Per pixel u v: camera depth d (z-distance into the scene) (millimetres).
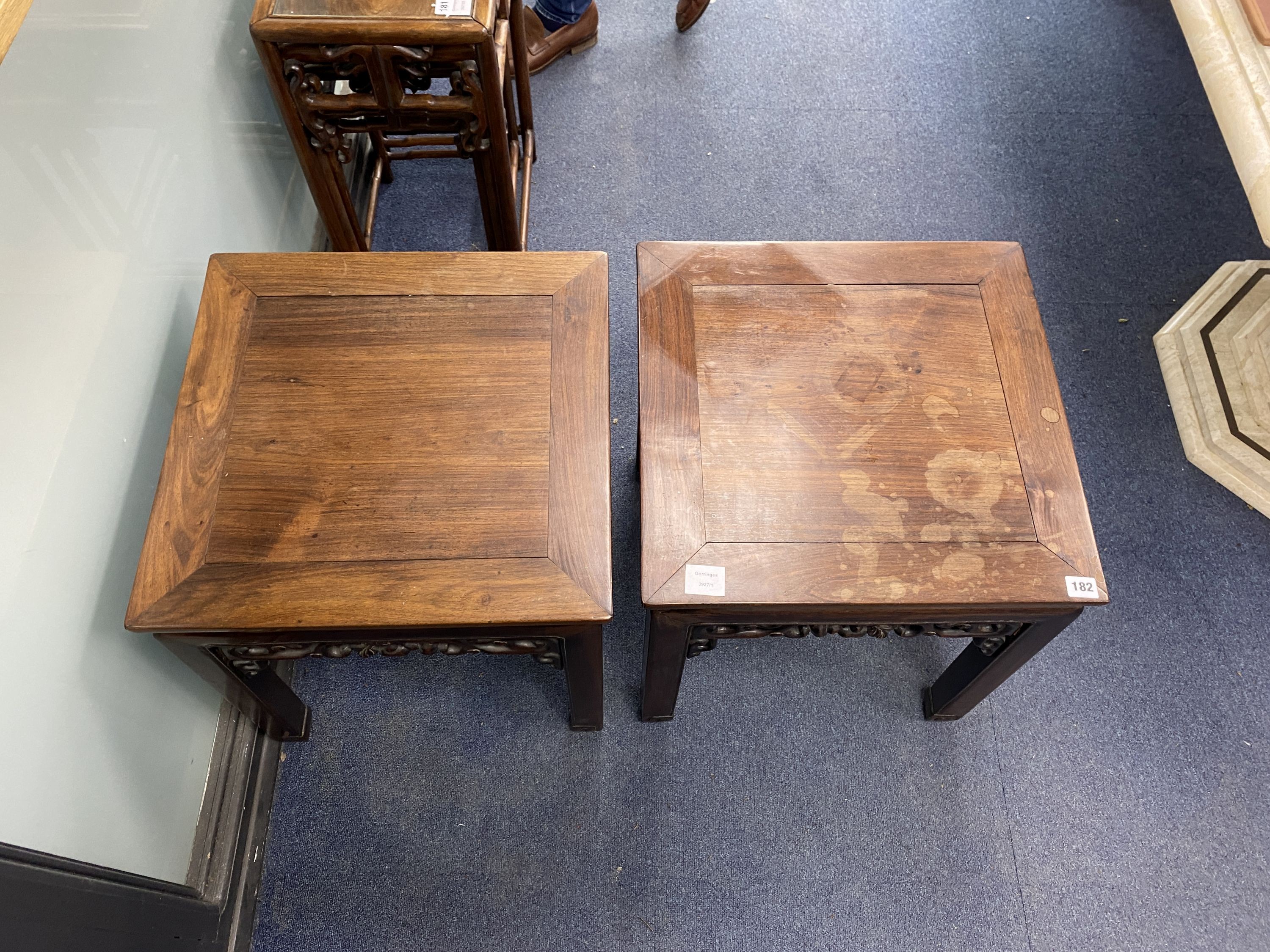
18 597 791
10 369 776
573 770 1279
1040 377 1028
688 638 1030
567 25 1870
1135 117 1895
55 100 842
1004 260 1110
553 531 909
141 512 1003
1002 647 1083
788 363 1033
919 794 1277
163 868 1045
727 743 1305
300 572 878
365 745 1284
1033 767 1297
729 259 1104
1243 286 1607
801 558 922
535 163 1808
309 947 1160
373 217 1616
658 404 1004
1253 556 1451
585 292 1047
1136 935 1193
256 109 1367
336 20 1098
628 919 1188
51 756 838
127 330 974
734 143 1846
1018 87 1930
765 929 1188
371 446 944
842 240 1624
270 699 1133
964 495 954
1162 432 1563
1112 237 1755
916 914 1201
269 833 1224
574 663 1030
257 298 1027
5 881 721
